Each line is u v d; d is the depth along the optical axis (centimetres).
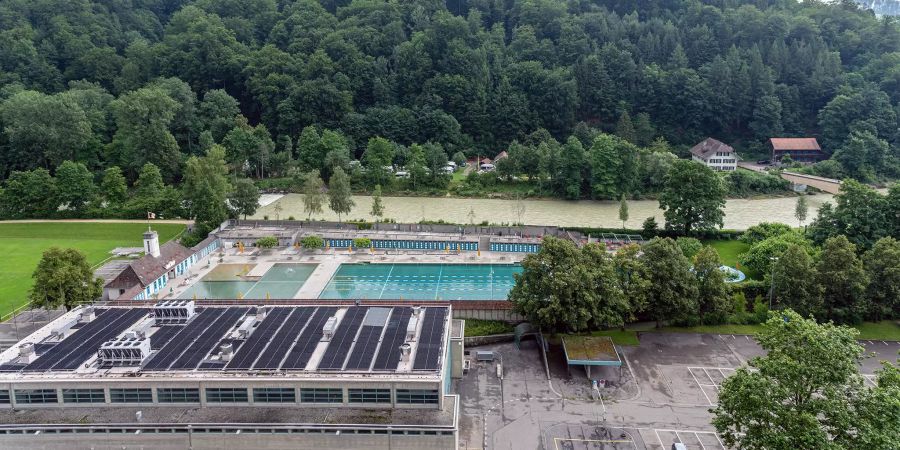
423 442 7456
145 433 7488
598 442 8619
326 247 17975
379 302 11362
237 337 9031
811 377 6788
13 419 7681
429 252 17525
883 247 12294
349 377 7850
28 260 16750
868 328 12106
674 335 11919
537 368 10719
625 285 11688
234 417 7700
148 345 8531
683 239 16525
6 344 11350
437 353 8506
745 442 7006
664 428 8950
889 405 6412
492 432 8856
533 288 11412
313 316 9875
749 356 11081
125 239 18825
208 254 17412
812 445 6341
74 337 9181
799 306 12006
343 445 7500
